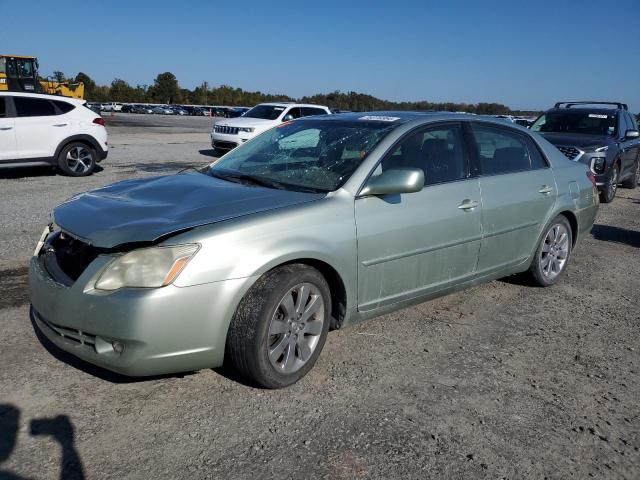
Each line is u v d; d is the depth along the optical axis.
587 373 3.79
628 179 12.98
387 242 3.77
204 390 3.31
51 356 3.62
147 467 2.63
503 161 4.84
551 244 5.39
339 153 4.02
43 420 2.95
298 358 3.42
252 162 4.37
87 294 2.96
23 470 2.57
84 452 2.71
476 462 2.79
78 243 3.31
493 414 3.22
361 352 3.91
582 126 11.51
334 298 3.69
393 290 3.92
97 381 3.35
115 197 3.69
